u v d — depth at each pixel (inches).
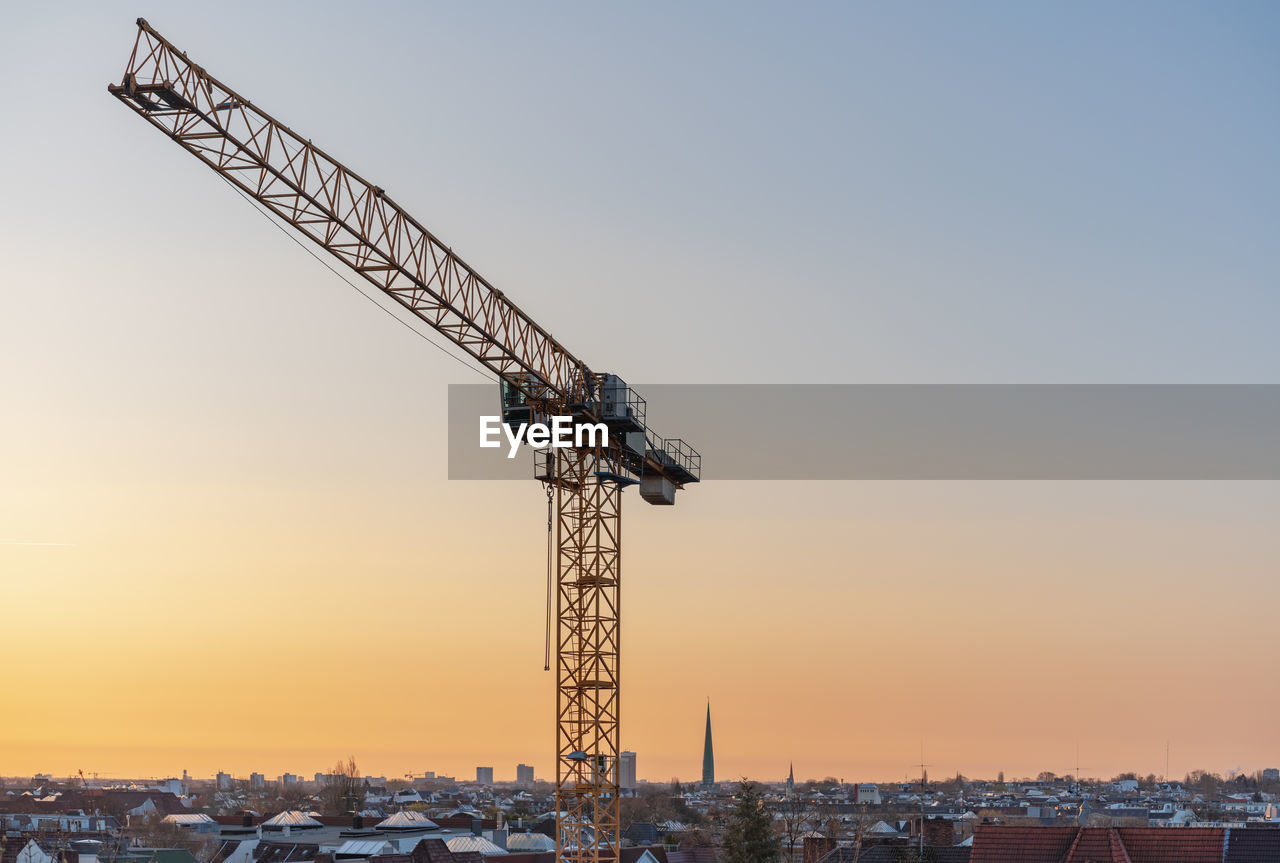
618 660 4835.1
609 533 4889.3
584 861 4788.4
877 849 5693.9
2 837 6756.9
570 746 4810.5
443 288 4180.6
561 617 4877.0
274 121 3747.5
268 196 3799.2
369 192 3954.2
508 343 4458.7
